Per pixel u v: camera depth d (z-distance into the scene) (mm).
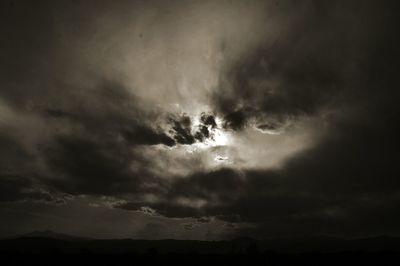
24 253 72500
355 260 66500
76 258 69062
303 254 75688
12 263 61031
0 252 71250
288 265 63094
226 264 65562
